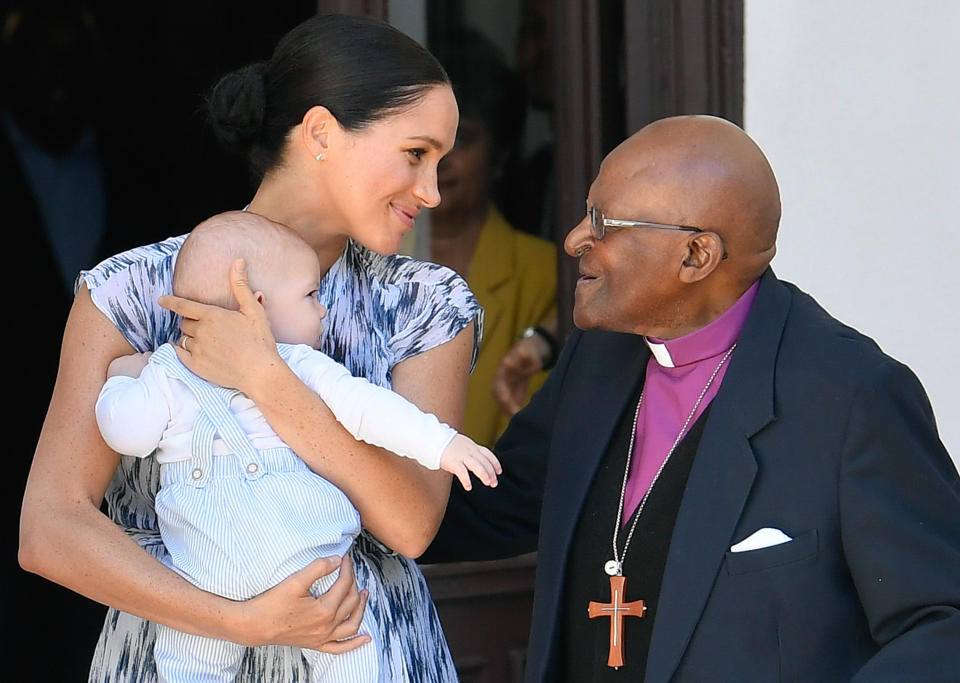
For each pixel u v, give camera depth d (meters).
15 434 19.50
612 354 9.99
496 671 14.46
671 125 9.22
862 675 8.28
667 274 9.01
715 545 8.80
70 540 8.43
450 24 14.73
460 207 14.93
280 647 8.98
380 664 8.88
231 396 8.60
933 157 14.46
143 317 8.93
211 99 9.31
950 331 14.63
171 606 8.31
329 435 8.59
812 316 9.31
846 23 14.21
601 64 14.47
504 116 14.89
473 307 9.61
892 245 14.47
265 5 22.41
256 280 8.72
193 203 22.12
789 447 8.84
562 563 9.52
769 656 8.69
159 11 21.64
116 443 8.41
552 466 9.88
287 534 8.37
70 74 20.77
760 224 9.08
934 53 14.38
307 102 8.89
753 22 14.09
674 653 8.73
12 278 19.88
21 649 18.67
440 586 14.23
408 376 9.48
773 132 14.19
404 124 8.86
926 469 8.65
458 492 10.44
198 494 8.46
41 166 20.50
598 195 9.18
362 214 8.98
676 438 9.36
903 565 8.45
